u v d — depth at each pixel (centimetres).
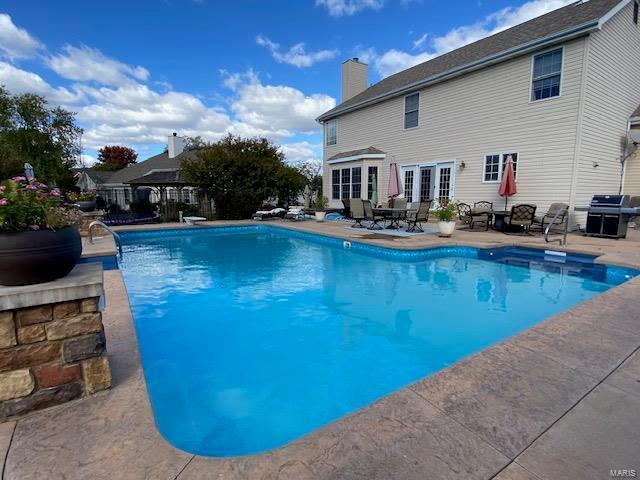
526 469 149
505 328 419
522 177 1070
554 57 976
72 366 199
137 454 160
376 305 504
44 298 185
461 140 1230
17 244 180
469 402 197
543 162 1017
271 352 366
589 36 902
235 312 483
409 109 1420
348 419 183
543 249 734
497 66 1105
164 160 3053
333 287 595
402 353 361
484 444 164
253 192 1617
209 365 341
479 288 572
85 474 148
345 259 816
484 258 767
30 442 167
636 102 1170
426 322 439
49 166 2625
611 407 192
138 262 809
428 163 1355
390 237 915
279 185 1691
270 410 270
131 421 183
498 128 1119
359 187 1609
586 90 927
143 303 523
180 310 493
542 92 1010
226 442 236
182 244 1059
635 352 256
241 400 283
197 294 566
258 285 614
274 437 240
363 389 299
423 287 583
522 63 1043
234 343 389
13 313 181
